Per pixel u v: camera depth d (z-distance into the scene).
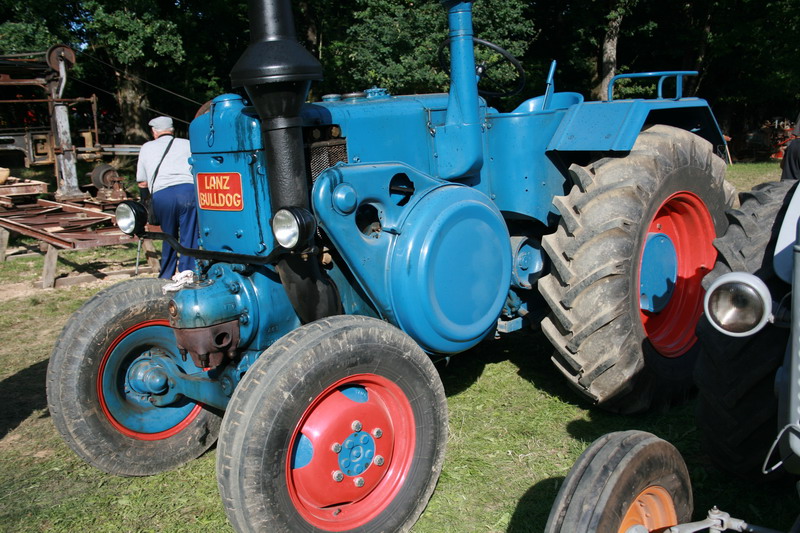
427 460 2.99
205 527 3.13
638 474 2.06
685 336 4.04
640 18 21.00
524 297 4.30
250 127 3.08
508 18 12.91
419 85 13.38
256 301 3.18
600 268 3.51
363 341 2.76
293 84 2.84
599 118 3.75
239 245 3.27
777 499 2.98
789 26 19.97
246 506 2.50
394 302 3.20
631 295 3.58
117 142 22.88
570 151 3.99
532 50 21.11
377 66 13.36
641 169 3.69
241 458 2.50
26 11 16.12
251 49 2.86
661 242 3.90
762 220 2.98
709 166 4.10
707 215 4.09
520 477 3.34
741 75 22.61
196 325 3.03
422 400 2.96
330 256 3.32
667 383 3.83
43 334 6.00
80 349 3.41
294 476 2.70
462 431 3.82
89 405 3.43
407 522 2.93
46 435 4.13
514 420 3.91
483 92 4.36
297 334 2.72
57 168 11.93
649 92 21.34
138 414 3.62
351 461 2.79
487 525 3.00
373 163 3.31
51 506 3.33
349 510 2.84
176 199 5.49
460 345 3.42
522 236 4.16
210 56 20.97
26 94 19.36
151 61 16.25
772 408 2.68
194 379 3.34
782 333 2.61
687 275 4.15
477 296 3.43
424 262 3.16
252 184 3.14
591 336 3.57
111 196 11.29
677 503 2.23
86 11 16.42
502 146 3.92
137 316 3.58
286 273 3.00
